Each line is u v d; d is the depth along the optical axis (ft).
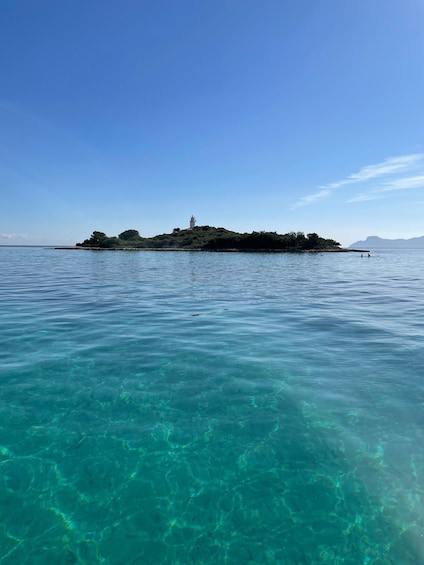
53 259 211.82
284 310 54.75
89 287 80.94
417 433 21.08
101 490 16.71
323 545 14.01
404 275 119.75
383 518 15.21
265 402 24.59
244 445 19.98
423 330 42.63
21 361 31.53
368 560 13.37
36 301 61.41
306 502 16.08
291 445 19.98
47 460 18.62
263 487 16.96
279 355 33.58
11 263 170.71
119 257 241.14
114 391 25.99
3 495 16.28
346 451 19.47
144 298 65.67
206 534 14.53
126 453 19.24
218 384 27.30
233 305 58.95
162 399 24.89
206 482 17.26
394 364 31.35
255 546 13.99
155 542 14.14
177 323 45.91
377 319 48.57
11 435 20.58
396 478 17.44
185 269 138.41
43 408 23.52
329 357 33.14
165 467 18.24
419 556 13.51
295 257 252.42
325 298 66.85
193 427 21.65
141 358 32.58
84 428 21.38
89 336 39.52
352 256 288.10
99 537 14.32
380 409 23.68
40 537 14.25
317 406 24.08
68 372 29.19
